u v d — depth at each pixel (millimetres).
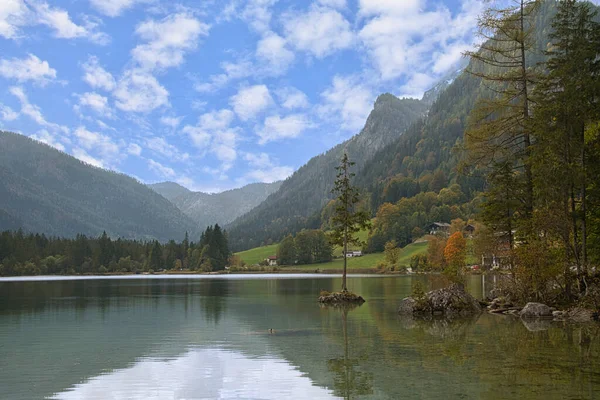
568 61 38906
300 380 19000
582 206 38469
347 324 35656
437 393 16656
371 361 22062
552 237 40312
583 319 35156
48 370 21141
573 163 37688
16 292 79375
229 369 21016
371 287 87562
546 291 40562
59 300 61219
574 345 25109
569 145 37438
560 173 36781
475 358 22203
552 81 41594
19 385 18719
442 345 25797
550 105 38781
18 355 24469
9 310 47688
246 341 28375
